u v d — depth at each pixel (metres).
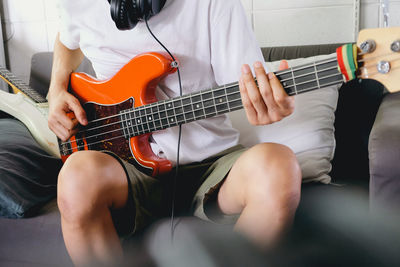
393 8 2.10
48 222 1.22
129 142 1.25
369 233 1.02
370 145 1.09
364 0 2.15
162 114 1.15
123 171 1.09
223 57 1.23
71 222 1.00
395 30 0.81
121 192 1.07
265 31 2.33
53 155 1.55
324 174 1.37
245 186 0.99
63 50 1.47
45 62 2.28
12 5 2.78
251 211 0.96
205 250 1.03
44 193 1.35
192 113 1.11
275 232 0.94
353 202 1.13
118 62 1.33
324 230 1.01
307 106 1.52
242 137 1.51
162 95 1.27
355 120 1.73
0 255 1.30
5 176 1.27
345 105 1.76
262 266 0.96
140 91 1.21
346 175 1.46
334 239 1.00
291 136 1.45
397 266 0.98
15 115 1.64
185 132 1.24
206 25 1.22
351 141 1.70
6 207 1.23
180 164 1.23
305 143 1.41
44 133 1.57
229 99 1.05
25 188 1.29
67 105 1.36
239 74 1.22
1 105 1.65
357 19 2.15
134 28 1.27
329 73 0.90
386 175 1.04
